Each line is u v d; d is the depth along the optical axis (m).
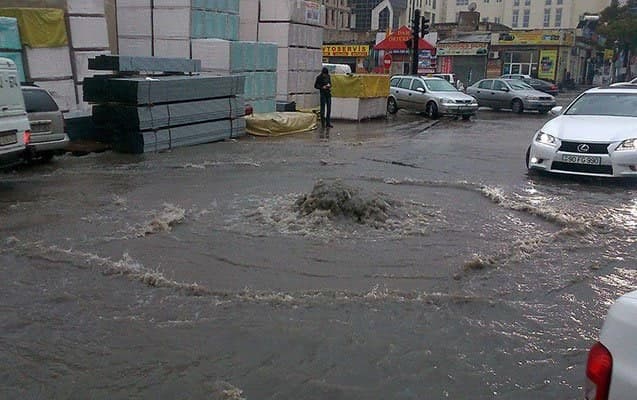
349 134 18.17
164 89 13.63
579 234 6.98
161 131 13.73
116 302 4.88
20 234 6.76
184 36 18.00
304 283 5.35
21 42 14.04
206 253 6.12
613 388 1.98
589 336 4.41
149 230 6.85
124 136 13.24
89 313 4.68
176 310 4.73
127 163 11.88
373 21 74.88
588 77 70.38
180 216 7.41
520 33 59.56
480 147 15.27
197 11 18.27
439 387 3.68
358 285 5.32
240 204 8.15
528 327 4.53
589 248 6.49
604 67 69.50
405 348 4.16
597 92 11.72
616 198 9.01
